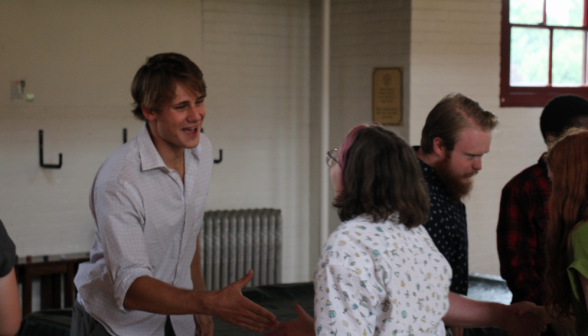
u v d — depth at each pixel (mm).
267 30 5359
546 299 1856
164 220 1821
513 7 5395
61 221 4648
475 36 5211
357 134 1559
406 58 4977
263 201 5484
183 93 1695
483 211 5418
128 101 4816
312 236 5660
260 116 5410
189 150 1904
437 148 1939
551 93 5605
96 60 4688
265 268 5129
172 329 1971
